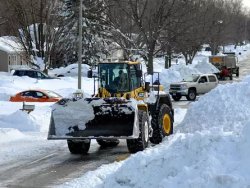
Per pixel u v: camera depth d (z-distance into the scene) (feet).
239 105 98.37
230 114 96.43
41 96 184.96
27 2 287.89
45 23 291.79
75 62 351.46
